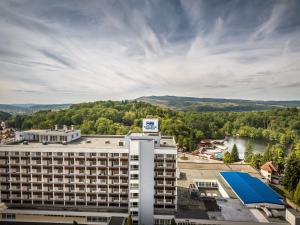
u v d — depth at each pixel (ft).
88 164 318.04
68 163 319.47
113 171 317.83
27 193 325.42
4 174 324.19
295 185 416.05
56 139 358.23
